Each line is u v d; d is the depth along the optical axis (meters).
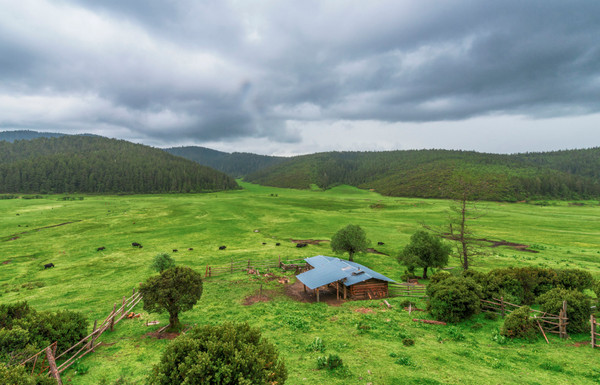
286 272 44.19
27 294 36.25
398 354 17.84
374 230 87.19
